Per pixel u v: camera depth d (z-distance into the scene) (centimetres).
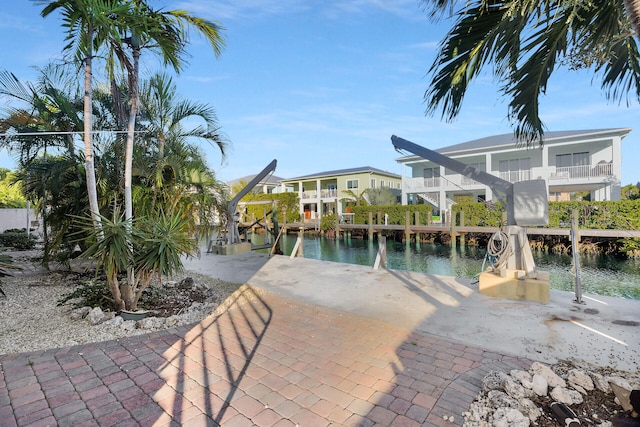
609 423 198
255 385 260
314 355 313
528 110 392
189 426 209
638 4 195
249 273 719
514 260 502
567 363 284
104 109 601
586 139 1697
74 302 475
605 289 896
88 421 214
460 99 359
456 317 412
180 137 627
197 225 635
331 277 666
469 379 262
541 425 202
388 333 367
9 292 541
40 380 267
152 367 290
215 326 395
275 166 1094
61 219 621
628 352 304
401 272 701
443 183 2214
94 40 421
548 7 285
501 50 327
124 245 410
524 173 1881
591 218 1448
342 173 3055
